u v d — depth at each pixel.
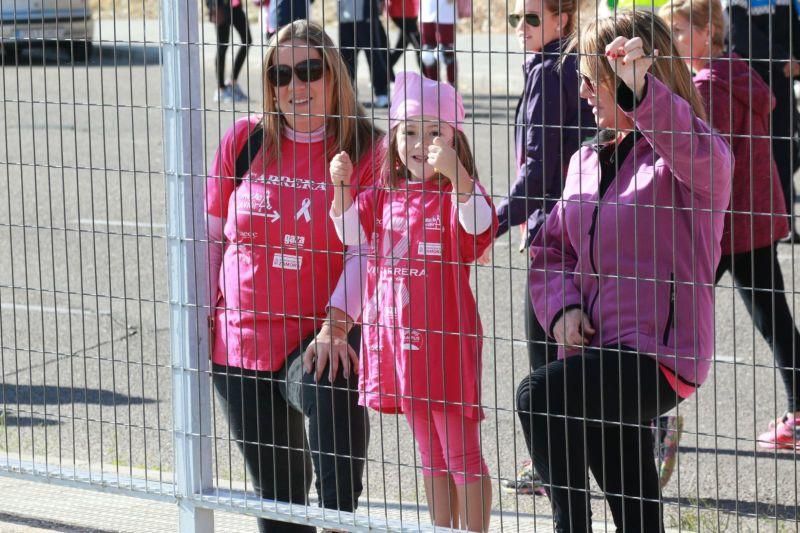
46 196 20.64
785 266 14.98
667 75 6.02
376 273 6.39
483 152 22.42
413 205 6.59
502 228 7.62
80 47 8.87
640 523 6.38
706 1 8.96
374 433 10.66
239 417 7.00
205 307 6.93
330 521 6.56
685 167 5.76
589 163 6.36
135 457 9.76
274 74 6.69
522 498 8.79
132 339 13.35
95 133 25.30
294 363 6.72
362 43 19.88
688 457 9.73
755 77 9.01
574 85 7.57
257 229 6.83
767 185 9.05
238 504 6.84
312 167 6.80
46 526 7.88
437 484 6.93
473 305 6.66
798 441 9.38
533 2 7.72
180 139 6.77
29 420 10.76
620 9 6.09
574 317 6.20
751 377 11.74
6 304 14.88
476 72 27.69
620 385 5.78
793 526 8.09
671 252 6.03
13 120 26.56
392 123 6.68
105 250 17.25
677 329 6.02
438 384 6.58
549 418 5.93
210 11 7.30
